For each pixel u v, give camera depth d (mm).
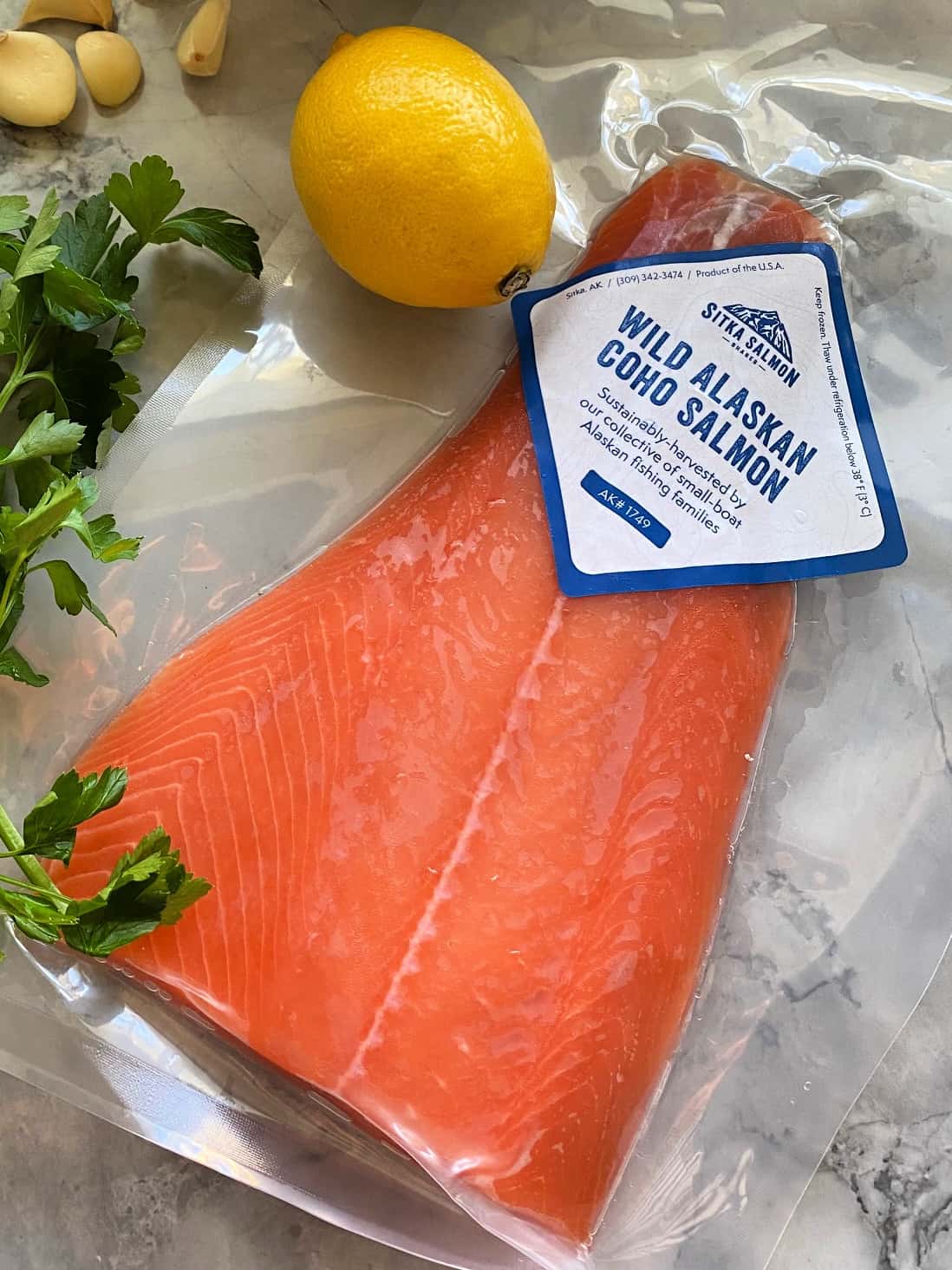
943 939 279
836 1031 276
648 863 252
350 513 294
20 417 276
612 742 256
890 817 284
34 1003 271
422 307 295
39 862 254
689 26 305
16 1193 276
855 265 301
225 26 298
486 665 258
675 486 269
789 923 280
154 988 259
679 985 255
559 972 247
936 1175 276
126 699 285
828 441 274
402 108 240
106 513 290
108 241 273
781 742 286
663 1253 265
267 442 295
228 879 249
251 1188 277
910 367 299
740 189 284
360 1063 243
